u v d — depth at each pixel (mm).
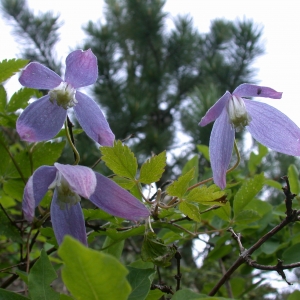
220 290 354
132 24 1403
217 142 227
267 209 315
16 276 268
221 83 1261
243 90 225
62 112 216
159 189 214
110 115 1192
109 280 125
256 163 392
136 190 230
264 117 234
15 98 272
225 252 319
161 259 199
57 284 474
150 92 1296
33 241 256
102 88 1234
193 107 806
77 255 119
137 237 603
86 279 126
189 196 206
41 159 273
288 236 314
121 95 1234
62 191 189
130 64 1414
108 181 188
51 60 1227
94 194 189
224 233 317
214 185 209
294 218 219
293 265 210
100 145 206
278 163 746
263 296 500
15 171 273
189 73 1434
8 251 417
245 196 260
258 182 258
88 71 205
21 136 208
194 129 850
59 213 198
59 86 207
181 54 1418
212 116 222
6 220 245
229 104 227
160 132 1155
